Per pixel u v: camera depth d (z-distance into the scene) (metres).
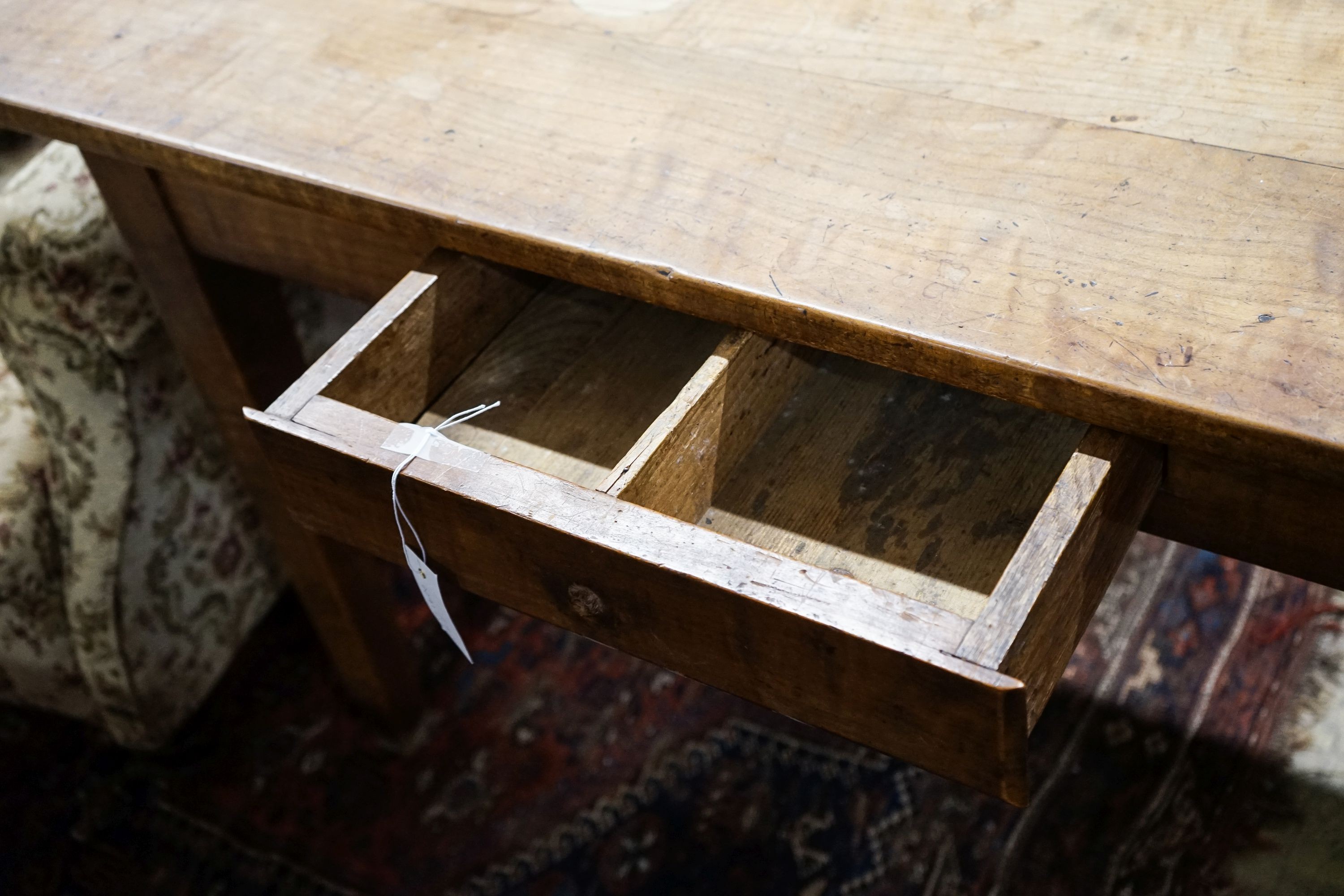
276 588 1.49
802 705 0.68
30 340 1.11
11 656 1.30
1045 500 0.79
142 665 1.30
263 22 1.00
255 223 0.98
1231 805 1.22
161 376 1.21
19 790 1.46
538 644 1.54
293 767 1.46
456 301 0.87
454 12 0.99
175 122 0.90
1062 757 1.33
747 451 0.84
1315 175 0.75
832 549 0.78
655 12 0.97
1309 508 0.70
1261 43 0.85
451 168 0.84
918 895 1.27
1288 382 0.64
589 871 1.33
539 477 0.69
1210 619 1.41
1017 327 0.68
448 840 1.37
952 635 0.59
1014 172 0.78
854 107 0.85
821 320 0.71
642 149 0.83
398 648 1.38
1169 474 0.74
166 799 1.44
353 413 0.74
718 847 1.33
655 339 0.94
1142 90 0.83
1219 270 0.70
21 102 0.94
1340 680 1.27
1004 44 0.89
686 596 0.65
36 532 1.23
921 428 0.84
